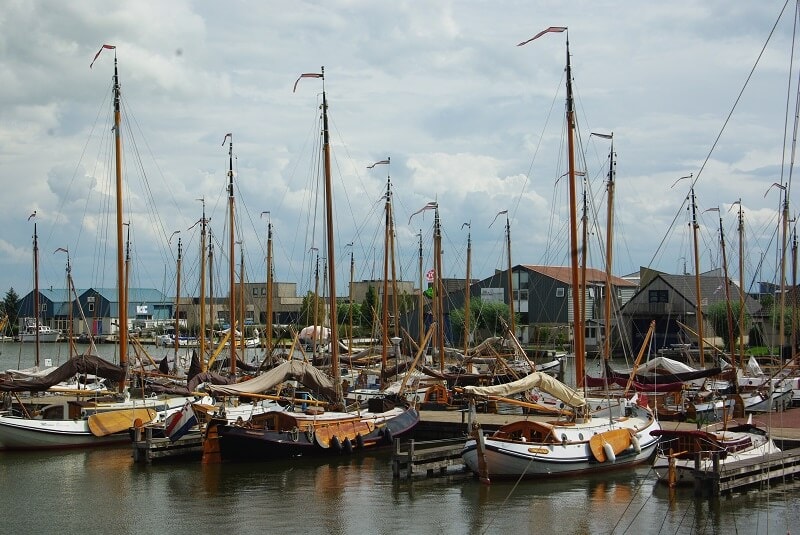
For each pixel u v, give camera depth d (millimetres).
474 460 40688
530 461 40281
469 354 84812
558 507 36344
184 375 77125
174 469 45312
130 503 38125
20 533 33625
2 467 46250
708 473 37125
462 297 129750
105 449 51750
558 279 125438
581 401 43594
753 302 111750
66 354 140625
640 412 48719
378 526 34031
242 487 40969
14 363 124750
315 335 73938
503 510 36000
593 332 118250
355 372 83000
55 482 42469
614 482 40594
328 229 51500
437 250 88000
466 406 64000
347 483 41500
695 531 32812
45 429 50750
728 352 100500
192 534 33281
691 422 53969
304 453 47094
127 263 88188
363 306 135875
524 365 87000
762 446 41500
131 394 60812
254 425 47500
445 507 36688
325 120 51812
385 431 50375
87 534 33469
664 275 117562
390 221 76500
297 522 34750
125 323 54812
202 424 49625
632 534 32562
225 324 151000
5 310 175375
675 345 109750
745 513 35031
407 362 68625
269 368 69500
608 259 60156
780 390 63562
